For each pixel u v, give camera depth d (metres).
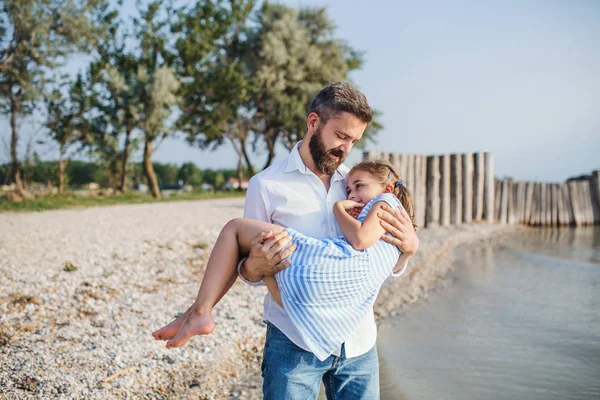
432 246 10.04
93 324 4.54
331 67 31.61
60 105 22.33
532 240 11.99
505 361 4.20
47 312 4.72
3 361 3.60
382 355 4.42
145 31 24.33
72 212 13.95
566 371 3.96
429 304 6.09
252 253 2.02
